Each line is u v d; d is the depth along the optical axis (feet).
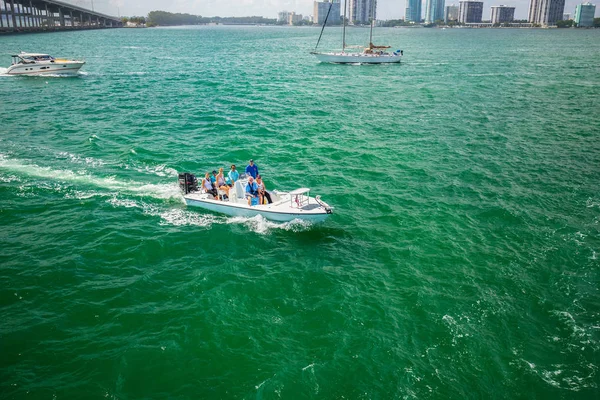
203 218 66.03
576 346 42.37
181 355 40.88
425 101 155.02
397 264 55.47
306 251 58.13
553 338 43.39
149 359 40.37
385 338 43.06
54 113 129.18
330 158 93.40
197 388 37.63
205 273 52.95
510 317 46.11
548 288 50.72
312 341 42.70
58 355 40.63
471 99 158.10
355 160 92.27
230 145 100.89
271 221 64.39
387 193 76.23
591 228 63.98
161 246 58.44
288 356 40.91
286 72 238.07
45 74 204.95
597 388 37.96
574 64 277.23
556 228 64.13
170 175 82.23
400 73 233.35
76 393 36.91
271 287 50.55
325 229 63.98
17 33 602.44
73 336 42.88
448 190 77.36
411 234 62.69
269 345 42.16
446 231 63.41
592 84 191.62
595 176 83.41
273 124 120.67
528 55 345.72
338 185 79.66
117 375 38.70
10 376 38.27
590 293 49.90
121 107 139.74
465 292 50.03
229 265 54.70
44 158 88.69
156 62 286.25
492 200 73.20
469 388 37.96
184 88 180.14
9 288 49.34
